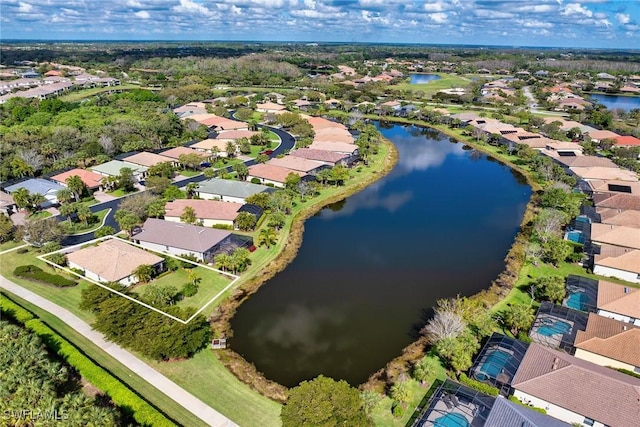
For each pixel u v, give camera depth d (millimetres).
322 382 44625
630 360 52688
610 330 57219
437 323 58656
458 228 98062
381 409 48812
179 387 51281
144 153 135750
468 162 150750
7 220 87438
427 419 45562
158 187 108312
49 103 182500
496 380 50656
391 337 62156
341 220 101750
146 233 84500
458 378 53062
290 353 58500
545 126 178625
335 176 120250
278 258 82562
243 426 46375
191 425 46094
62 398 44250
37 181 110562
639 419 42625
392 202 113438
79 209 91250
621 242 82375
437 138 185500
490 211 108062
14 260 80188
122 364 54406
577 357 54000
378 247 88625
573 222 94938
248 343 60312
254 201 98812
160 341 53406
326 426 40156
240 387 52031
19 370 45875
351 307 68875
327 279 76750
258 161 137625
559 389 46938
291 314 66938
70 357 52562
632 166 132375
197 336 55719
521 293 71562
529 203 111188
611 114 199000
